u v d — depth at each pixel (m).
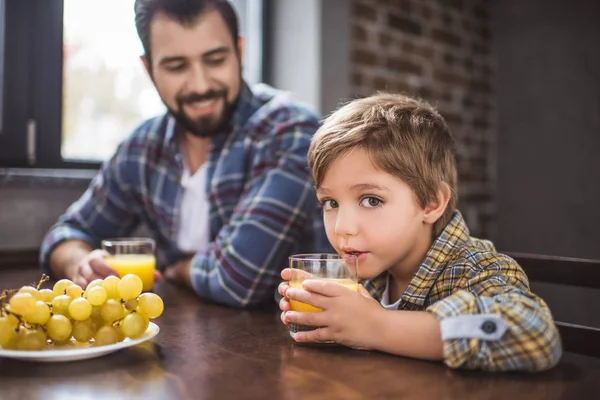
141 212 1.58
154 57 1.36
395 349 0.75
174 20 1.31
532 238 2.88
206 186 1.45
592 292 2.61
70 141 2.03
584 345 0.94
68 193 1.93
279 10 2.36
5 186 1.80
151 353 0.77
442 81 2.71
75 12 2.02
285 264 1.23
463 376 0.68
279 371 0.69
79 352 0.69
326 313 0.78
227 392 0.62
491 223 2.97
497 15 3.01
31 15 1.93
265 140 1.37
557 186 2.78
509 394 0.62
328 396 0.61
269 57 2.39
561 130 2.76
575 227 2.71
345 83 2.31
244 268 1.16
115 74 2.13
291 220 1.24
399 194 0.88
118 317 0.75
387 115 0.92
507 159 2.97
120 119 2.16
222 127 1.44
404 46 2.53
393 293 1.05
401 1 2.52
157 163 1.53
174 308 1.12
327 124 0.94
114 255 1.26
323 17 2.24
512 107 2.96
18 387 0.63
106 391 0.62
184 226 1.51
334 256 0.88
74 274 1.32
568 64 2.74
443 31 2.72
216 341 0.84
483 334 0.69
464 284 0.88
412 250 0.97
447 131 1.02
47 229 1.88
